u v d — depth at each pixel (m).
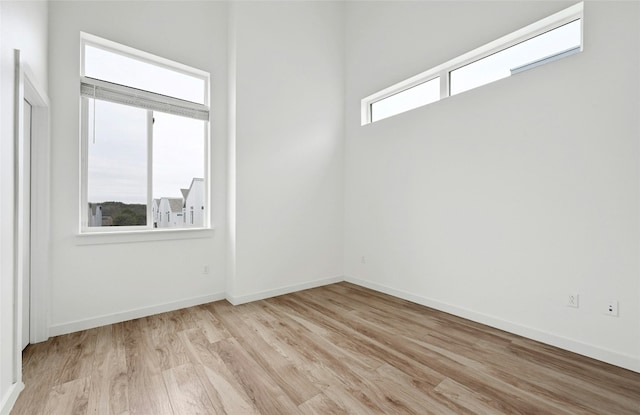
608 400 1.56
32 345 2.17
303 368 1.88
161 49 2.88
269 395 1.61
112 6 2.61
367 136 3.79
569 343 2.10
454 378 1.77
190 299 3.05
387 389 1.67
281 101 3.48
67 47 2.40
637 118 1.83
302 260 3.70
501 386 1.69
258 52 3.29
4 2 1.46
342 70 4.12
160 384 1.70
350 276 4.05
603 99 1.95
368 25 3.79
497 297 2.51
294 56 3.60
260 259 3.32
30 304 2.20
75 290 2.44
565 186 2.12
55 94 2.34
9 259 1.53
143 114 2.88
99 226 2.64
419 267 3.16
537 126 2.26
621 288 1.89
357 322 2.63
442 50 2.96
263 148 3.34
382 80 3.61
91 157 2.59
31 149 2.20
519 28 2.40
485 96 2.59
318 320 2.68
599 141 1.97
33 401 1.55
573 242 2.09
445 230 2.91
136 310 2.72
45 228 2.25
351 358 2.00
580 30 2.18
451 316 2.78
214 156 3.24
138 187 2.85
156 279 2.86
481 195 2.62
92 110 2.60
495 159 2.52
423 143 3.12
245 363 1.94
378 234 3.65
